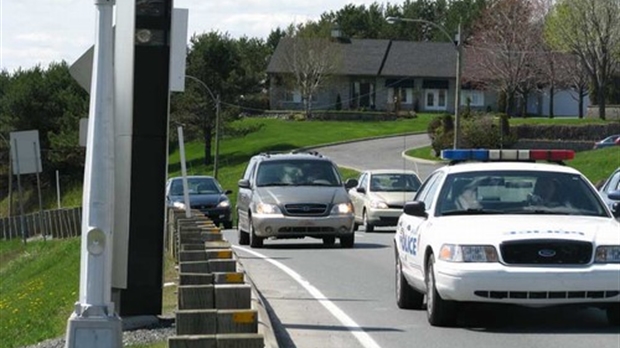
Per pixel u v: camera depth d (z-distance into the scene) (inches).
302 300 1178.6
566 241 892.6
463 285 893.8
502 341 879.1
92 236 676.1
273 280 1384.1
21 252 3422.7
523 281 883.4
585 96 7790.4
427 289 970.7
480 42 7170.3
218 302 727.1
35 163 3218.5
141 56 954.1
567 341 871.7
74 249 2706.7
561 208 986.1
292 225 1913.1
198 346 581.6
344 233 1934.1
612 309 936.3
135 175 974.4
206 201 2755.9
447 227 938.1
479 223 933.8
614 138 5442.9
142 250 979.3
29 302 1782.7
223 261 933.8
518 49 7017.7
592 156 4495.6
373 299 1186.0
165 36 954.1
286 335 935.0
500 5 7111.2
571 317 1008.2
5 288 2492.6
